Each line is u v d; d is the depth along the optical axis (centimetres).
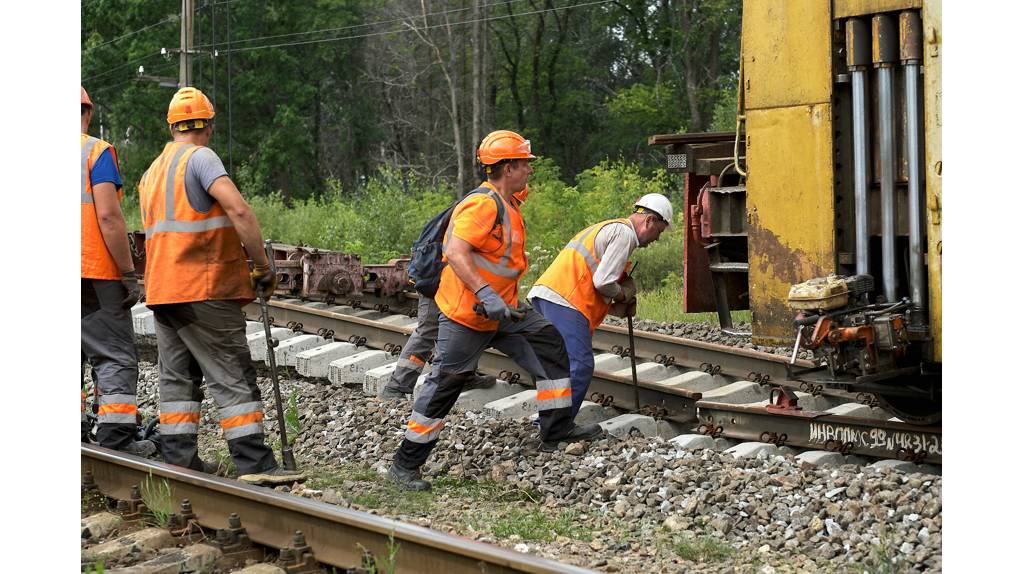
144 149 4347
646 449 611
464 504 548
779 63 603
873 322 539
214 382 551
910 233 549
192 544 449
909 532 458
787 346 609
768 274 615
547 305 648
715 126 2381
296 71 4172
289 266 959
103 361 602
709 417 670
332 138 4503
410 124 4050
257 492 450
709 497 522
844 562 448
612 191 1930
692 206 814
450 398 570
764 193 614
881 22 557
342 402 765
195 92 560
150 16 4259
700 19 3309
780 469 554
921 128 545
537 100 3722
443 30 3831
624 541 485
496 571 366
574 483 572
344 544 418
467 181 3659
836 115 589
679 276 1430
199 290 541
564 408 625
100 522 471
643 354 869
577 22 3791
